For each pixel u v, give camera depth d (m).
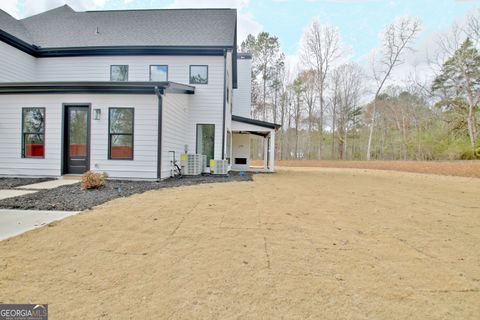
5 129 7.74
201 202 4.76
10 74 9.46
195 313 1.67
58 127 7.64
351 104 29.08
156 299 1.82
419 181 9.84
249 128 12.73
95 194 5.41
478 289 2.00
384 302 1.81
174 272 2.20
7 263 2.31
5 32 8.97
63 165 7.68
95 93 7.59
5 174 7.73
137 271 2.21
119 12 12.83
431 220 3.98
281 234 3.18
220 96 10.44
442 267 2.38
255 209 4.38
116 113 7.64
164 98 7.82
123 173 7.63
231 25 11.75
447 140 21.61
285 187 7.08
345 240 3.03
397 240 3.06
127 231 3.18
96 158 7.60
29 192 5.56
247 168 14.99
